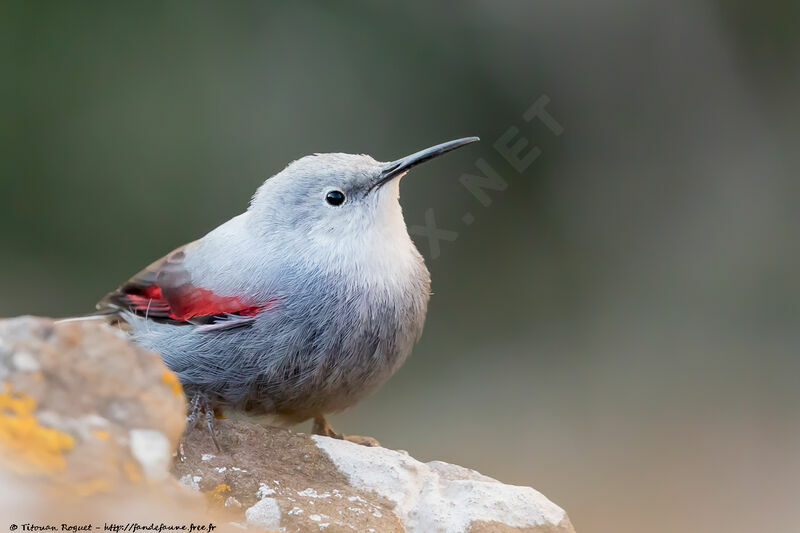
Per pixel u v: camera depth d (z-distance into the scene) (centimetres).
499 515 520
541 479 1166
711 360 1283
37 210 1314
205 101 1345
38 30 1308
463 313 1338
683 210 1373
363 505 527
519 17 1363
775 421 1202
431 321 1328
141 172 1334
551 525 519
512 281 1351
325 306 645
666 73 1377
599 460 1185
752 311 1327
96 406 409
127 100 1330
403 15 1373
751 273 1343
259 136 1353
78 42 1320
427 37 1373
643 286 1345
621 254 1362
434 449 1214
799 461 1152
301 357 643
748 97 1398
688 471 1157
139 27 1337
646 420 1228
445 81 1370
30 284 1294
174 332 662
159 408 421
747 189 1376
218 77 1350
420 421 1255
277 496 511
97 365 421
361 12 1375
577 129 1373
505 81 1366
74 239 1323
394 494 548
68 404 404
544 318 1341
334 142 1359
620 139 1377
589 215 1366
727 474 1152
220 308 647
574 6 1357
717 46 1369
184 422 441
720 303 1337
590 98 1373
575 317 1341
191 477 518
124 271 1328
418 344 1320
